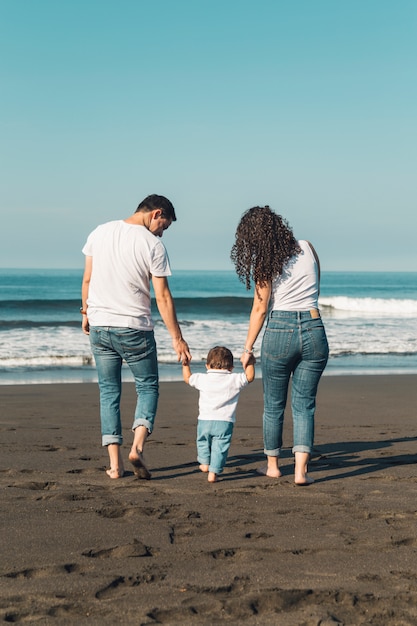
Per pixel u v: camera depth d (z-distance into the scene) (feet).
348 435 21.59
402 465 16.99
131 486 14.51
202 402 15.61
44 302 100.12
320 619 7.91
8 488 14.16
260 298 15.02
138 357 15.16
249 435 21.33
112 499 13.38
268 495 13.87
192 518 12.14
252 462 17.30
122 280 14.87
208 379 15.62
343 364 46.80
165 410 26.71
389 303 110.42
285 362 15.07
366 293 204.03
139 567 9.57
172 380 37.50
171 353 49.67
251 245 14.85
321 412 26.48
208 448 15.80
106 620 7.83
